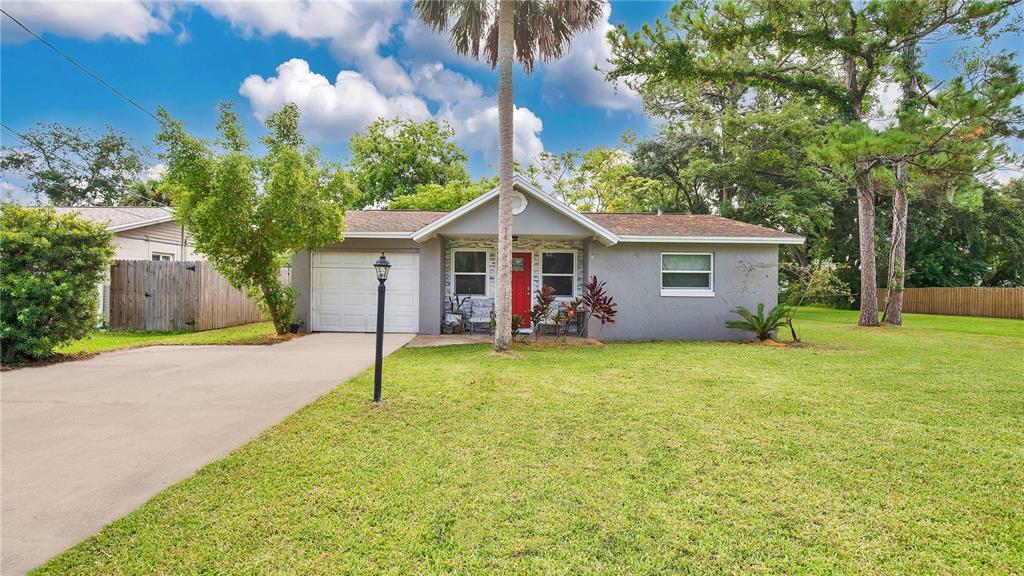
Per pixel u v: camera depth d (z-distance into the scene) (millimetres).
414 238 11102
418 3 9484
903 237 15836
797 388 6156
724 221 13477
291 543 2617
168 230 16312
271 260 10656
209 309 13070
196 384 6266
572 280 12922
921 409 5211
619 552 2555
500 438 4230
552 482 3363
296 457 3775
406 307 12375
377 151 30906
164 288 12602
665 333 11727
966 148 9867
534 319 10867
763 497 3164
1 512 2908
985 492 3264
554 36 10047
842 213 24859
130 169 30281
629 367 7582
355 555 2518
